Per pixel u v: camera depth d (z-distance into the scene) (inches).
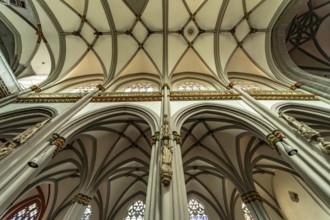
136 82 530.9
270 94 372.5
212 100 370.0
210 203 483.5
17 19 506.6
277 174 460.8
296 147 231.9
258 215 319.3
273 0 471.2
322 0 517.0
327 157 205.0
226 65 522.3
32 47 532.7
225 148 413.4
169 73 522.3
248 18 497.0
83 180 382.9
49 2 468.8
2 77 354.9
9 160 215.5
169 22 513.0
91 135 384.8
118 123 389.4
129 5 490.6
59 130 281.6
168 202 175.3
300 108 336.5
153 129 290.5
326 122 317.4
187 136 416.2
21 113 330.6
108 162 416.5
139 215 470.3
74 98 374.0
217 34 519.2
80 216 333.1
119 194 491.2
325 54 565.6
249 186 365.1
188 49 535.8
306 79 414.9
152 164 231.3
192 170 478.0
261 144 402.0
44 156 233.6
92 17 496.7
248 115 314.2
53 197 457.7
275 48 497.4
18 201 443.5
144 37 529.0
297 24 543.5
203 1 487.5
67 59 515.8
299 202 419.2
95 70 550.6
